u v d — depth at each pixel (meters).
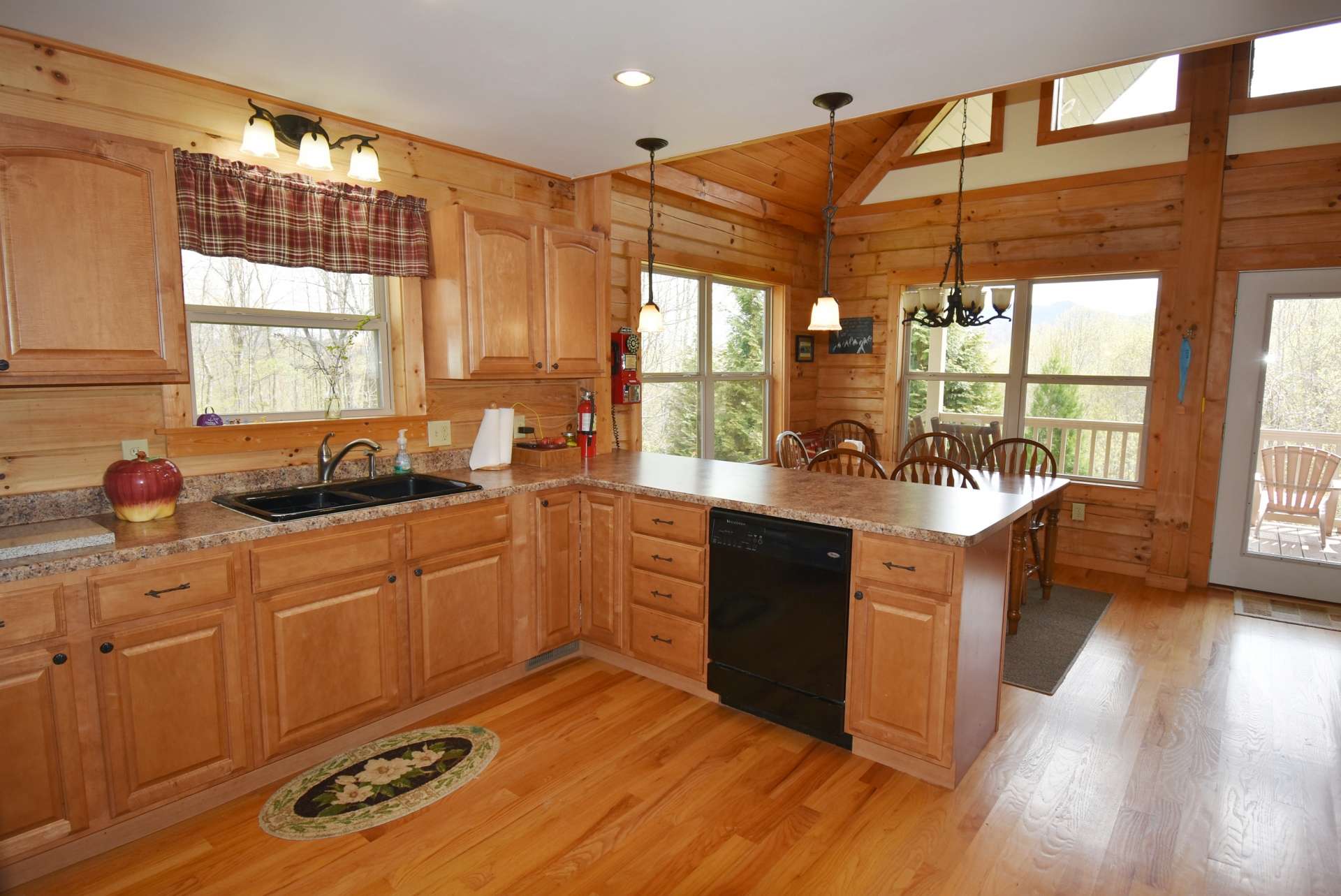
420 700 2.71
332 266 2.81
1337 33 3.81
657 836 2.09
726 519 2.73
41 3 1.92
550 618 3.17
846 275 5.77
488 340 3.13
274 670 2.28
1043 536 4.90
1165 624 3.77
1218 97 4.08
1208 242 4.16
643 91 2.60
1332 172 3.86
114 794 1.98
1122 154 4.49
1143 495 4.54
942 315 4.50
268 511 2.44
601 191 3.82
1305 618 3.85
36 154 1.95
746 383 5.44
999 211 4.96
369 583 2.50
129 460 2.31
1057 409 4.92
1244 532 4.29
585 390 4.01
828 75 2.45
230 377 2.69
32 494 2.20
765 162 4.78
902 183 5.42
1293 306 4.04
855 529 2.37
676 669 2.98
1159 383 4.43
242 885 1.89
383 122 2.94
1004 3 1.91
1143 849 2.03
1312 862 1.97
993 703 2.59
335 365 3.00
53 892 1.84
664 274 4.60
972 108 5.07
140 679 2.00
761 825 2.14
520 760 2.49
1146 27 2.07
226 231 2.50
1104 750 2.55
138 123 2.37
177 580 2.03
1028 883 1.90
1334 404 3.99
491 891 1.88
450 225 3.03
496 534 2.91
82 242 2.04
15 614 1.77
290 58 2.31
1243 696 2.95
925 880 1.91
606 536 3.16
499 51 2.25
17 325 1.95
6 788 1.81
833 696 2.50
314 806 2.22
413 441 3.22
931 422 5.48
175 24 2.06
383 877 1.92
